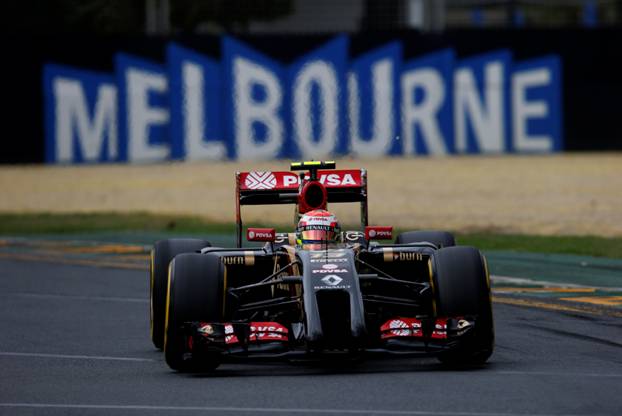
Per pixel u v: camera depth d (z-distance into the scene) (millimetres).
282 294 35906
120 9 153500
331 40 124250
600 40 130250
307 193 35750
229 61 123375
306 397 28906
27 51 122938
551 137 129875
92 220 88188
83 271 62000
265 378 31984
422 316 32594
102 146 123062
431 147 127938
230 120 123625
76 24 152250
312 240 34438
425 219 83688
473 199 97125
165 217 88688
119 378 32656
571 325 41688
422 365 33656
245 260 34281
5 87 123125
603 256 63375
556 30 129250
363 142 124812
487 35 127875
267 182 38000
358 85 124625
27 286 56344
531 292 50844
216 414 27234
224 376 32625
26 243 76500
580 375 31625
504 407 27344
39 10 151750
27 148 123625
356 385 30344
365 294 37031
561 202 94188
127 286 55938
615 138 131375
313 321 30234
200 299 32062
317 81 124000
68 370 34219
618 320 42781
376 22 143625
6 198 106375
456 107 127688
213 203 100125
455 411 26938
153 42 123125
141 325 44062
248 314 36688
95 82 122875
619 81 130750
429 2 141875
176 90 123188
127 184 116875
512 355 35438
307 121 123875
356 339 30141
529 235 72812
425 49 126312
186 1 148750
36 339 40656
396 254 34250
